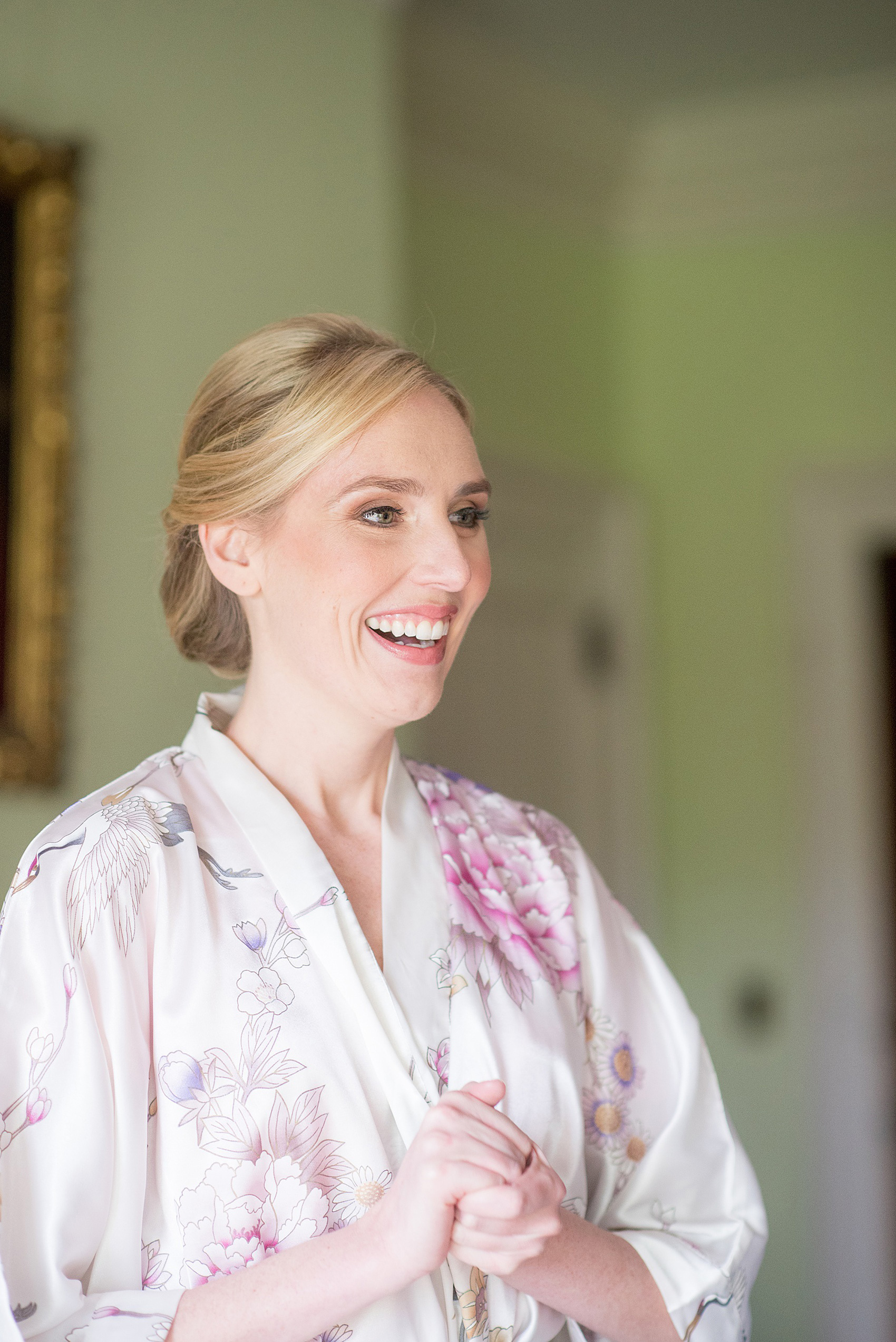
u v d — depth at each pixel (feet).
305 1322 2.66
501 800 3.86
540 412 10.42
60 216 6.45
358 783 3.41
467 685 9.94
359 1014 3.01
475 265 10.00
